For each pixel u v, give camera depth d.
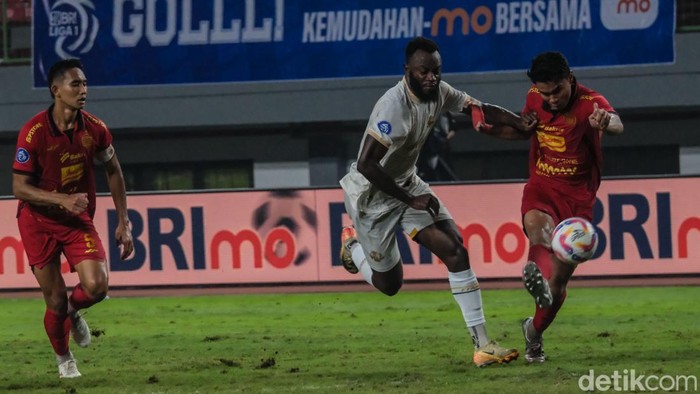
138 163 61.28
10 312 37.91
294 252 41.59
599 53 53.47
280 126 58.62
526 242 40.66
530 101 22.72
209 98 57.31
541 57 21.58
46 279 23.02
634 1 53.12
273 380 22.95
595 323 31.58
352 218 23.97
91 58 56.22
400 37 54.78
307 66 55.56
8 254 42.00
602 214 40.38
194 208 41.81
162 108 57.44
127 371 24.92
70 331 24.27
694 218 39.75
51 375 24.55
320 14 55.28
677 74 54.69
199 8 55.84
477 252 41.00
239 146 60.62
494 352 23.12
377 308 36.66
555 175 22.72
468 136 60.00
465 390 20.81
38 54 55.97
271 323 33.84
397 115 21.83
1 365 26.59
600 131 22.44
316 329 32.19
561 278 22.38
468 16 54.03
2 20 58.16
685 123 57.78
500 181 40.72
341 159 59.41
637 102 54.97
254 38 55.75
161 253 41.81
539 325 23.42
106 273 22.88
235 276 41.81
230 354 27.55
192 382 22.95
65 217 22.81
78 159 22.66
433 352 26.83
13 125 57.75
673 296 37.38
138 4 55.91
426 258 41.06
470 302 23.14
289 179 60.41
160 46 56.09
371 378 22.86
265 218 41.69
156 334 31.89
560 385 21.08
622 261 40.28
